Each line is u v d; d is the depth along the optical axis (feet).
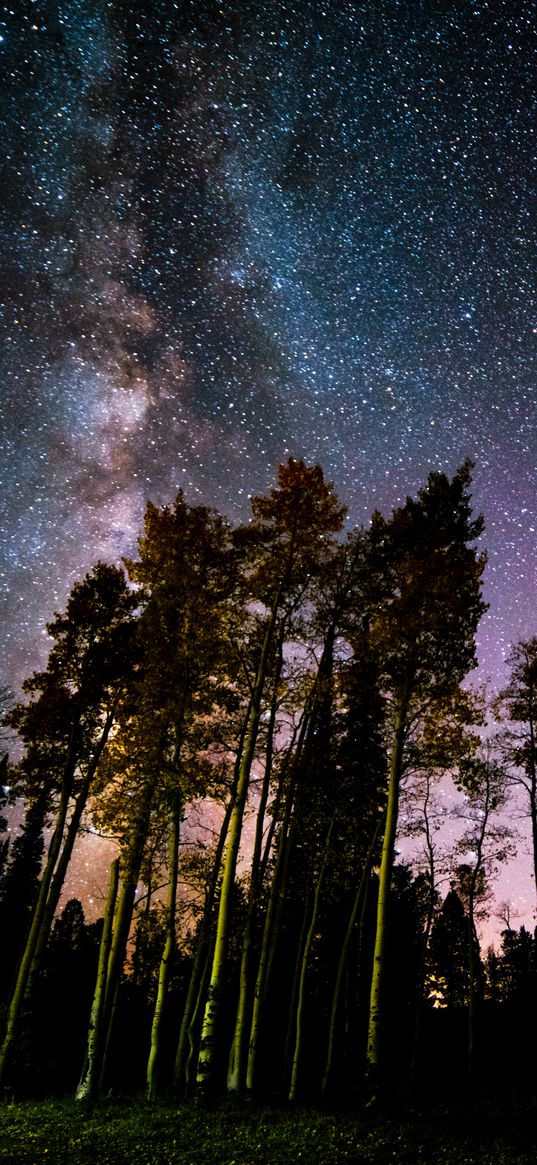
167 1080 73.00
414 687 53.98
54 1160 32.24
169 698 55.72
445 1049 93.35
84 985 97.09
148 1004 97.50
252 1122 39.58
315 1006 92.27
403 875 98.48
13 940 114.32
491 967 108.06
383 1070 42.83
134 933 72.59
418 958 98.07
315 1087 60.95
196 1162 31.30
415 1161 30.66
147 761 53.98
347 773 62.23
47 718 63.52
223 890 47.24
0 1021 65.72
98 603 69.46
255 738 51.90
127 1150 33.88
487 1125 37.68
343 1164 30.60
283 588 57.62
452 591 53.93
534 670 76.48
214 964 46.01
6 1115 46.01
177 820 53.98
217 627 57.11
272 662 57.77
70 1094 58.65
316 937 91.86
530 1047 86.99
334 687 56.49
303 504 58.65
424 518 59.52
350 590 59.93
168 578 59.82
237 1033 51.31
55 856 61.93
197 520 62.28
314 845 64.39
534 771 75.00
